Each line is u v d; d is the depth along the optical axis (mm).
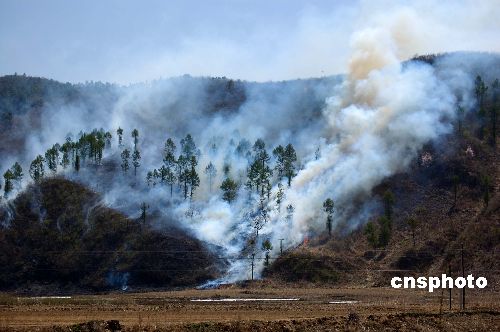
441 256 135375
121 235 154625
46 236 156375
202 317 64125
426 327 55781
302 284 129500
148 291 132125
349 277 131750
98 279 140500
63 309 73312
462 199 159875
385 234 143875
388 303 89562
